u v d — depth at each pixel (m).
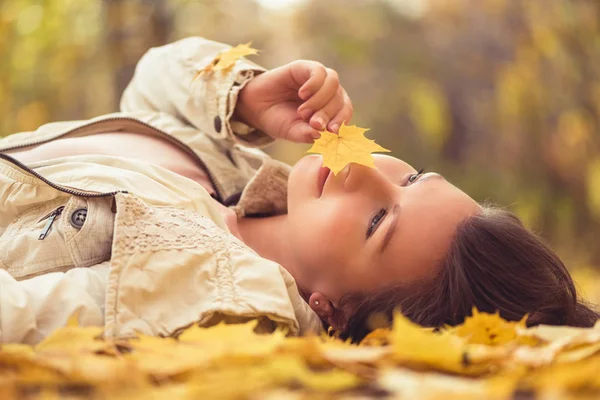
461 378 0.84
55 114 2.90
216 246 1.02
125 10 2.22
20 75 2.82
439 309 1.07
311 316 1.07
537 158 3.69
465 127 4.38
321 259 1.12
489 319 0.96
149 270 0.98
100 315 0.96
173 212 1.05
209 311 0.97
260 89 1.26
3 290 0.93
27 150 1.22
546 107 3.60
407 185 1.14
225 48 1.37
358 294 1.10
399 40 4.58
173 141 1.26
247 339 0.87
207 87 1.29
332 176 1.13
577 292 1.21
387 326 1.07
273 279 1.01
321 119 1.18
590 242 3.53
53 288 0.96
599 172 3.51
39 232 1.04
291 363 0.78
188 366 0.82
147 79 1.38
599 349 0.88
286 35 4.59
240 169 1.31
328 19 4.59
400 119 4.52
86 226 1.04
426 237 1.09
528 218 3.62
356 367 0.82
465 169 4.10
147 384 0.80
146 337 0.90
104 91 2.89
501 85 3.78
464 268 1.07
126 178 1.08
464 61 4.42
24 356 0.83
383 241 1.09
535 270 1.08
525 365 0.84
